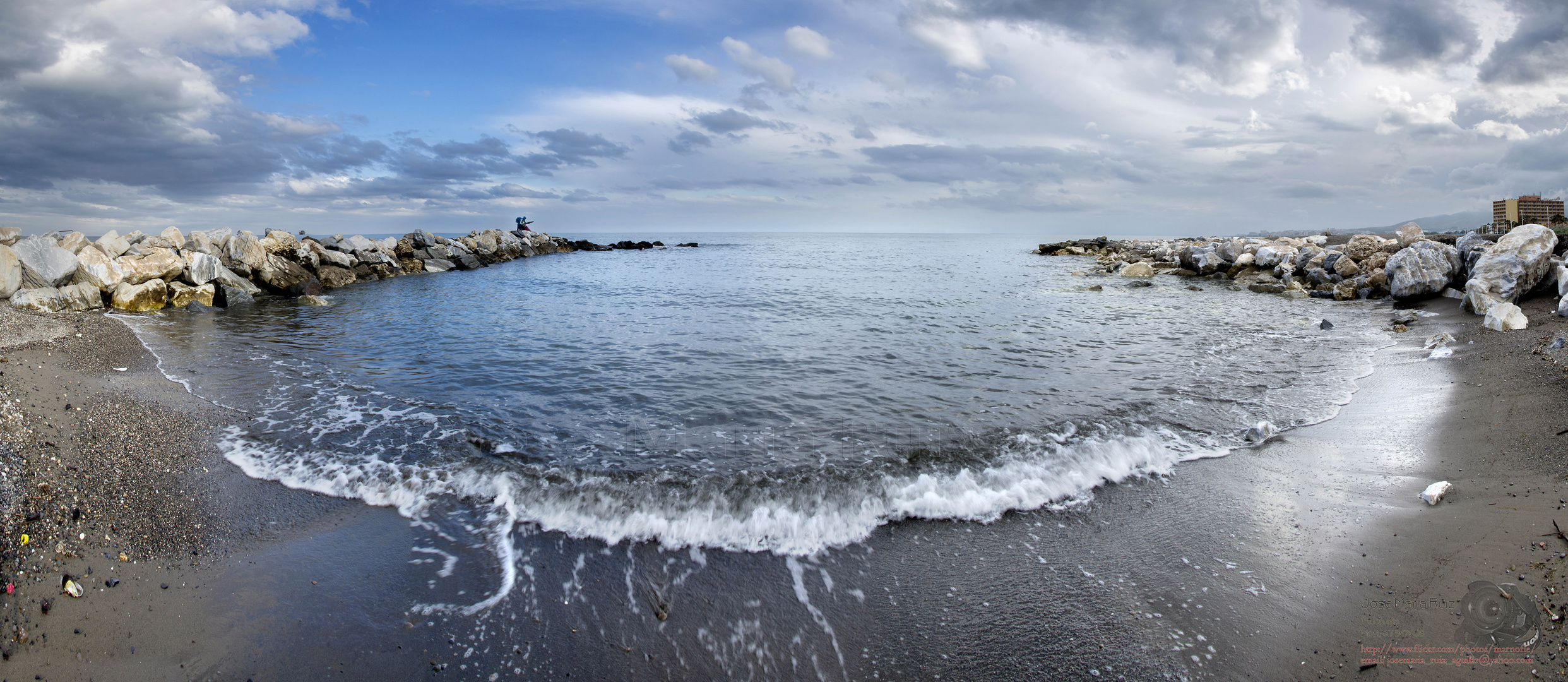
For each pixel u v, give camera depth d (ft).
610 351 45.42
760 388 35.22
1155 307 67.67
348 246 111.04
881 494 21.84
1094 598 16.35
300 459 25.11
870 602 16.52
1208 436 27.17
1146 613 15.70
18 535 16.85
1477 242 61.41
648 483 22.86
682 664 14.65
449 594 16.99
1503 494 19.60
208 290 71.51
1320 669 13.69
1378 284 68.44
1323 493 21.52
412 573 17.88
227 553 18.56
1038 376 37.37
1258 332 51.78
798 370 39.37
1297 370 38.11
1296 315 60.29
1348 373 36.88
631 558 18.57
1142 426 28.40
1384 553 17.46
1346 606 15.49
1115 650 14.56
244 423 28.96
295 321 61.00
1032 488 22.33
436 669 14.43
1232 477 23.09
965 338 49.93
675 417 30.48
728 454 25.62
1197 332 52.01
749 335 51.70
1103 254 163.73
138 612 15.69
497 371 39.37
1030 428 28.25
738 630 15.64
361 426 28.99
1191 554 18.15
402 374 38.68
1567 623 13.70
